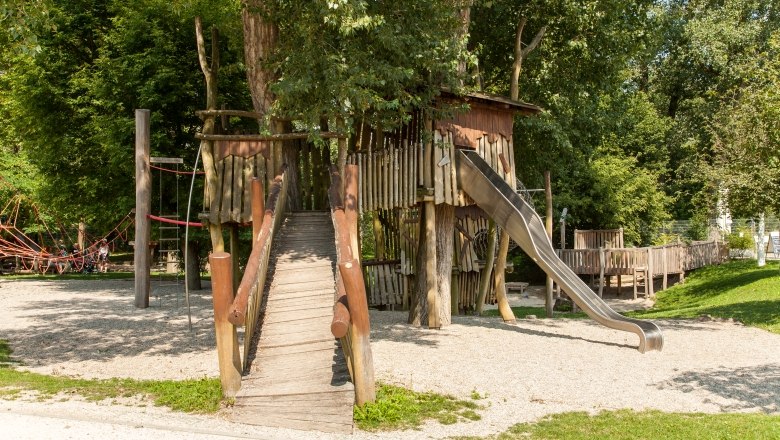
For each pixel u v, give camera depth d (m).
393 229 21.59
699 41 34.88
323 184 18.94
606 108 24.55
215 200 14.76
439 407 8.96
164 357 11.70
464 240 20.84
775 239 31.56
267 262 11.41
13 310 17.41
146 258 18.25
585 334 14.72
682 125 39.50
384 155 15.54
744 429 7.87
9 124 29.64
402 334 14.19
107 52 22.67
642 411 9.02
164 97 22.31
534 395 9.73
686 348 13.11
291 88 12.08
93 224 29.83
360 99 12.07
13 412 7.80
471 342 13.38
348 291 8.44
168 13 21.95
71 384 9.59
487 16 21.61
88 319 15.87
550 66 21.92
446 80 14.37
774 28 33.66
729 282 24.61
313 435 7.64
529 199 21.67
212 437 7.16
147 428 7.38
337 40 13.12
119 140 22.03
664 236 34.41
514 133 22.53
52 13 22.88
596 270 27.23
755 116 16.38
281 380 8.42
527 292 31.61
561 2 20.47
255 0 14.98
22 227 32.00
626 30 21.33
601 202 32.59
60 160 24.38
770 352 12.65
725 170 21.58
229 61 23.42
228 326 8.46
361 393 8.57
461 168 15.51
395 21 13.35
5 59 24.78
